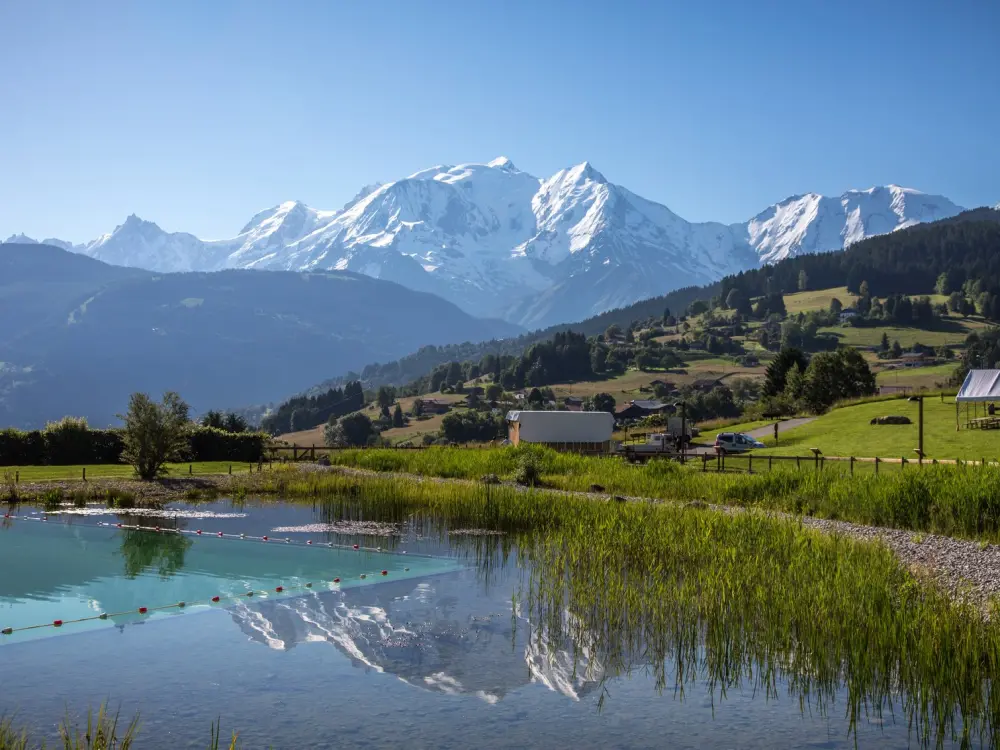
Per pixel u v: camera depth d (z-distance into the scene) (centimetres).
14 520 3023
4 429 5125
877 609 1504
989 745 1098
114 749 1080
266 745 1113
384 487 3678
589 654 1480
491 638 1576
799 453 5297
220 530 2852
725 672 1375
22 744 1055
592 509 2838
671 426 7406
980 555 2072
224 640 1571
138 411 4197
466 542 2617
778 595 1628
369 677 1379
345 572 2166
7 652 1493
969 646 1309
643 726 1179
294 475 4381
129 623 1686
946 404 7194
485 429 17688
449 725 1183
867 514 2670
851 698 1235
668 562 2027
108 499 3566
